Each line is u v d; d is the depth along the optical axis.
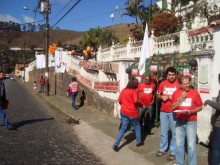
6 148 9.26
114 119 14.13
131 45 18.12
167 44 14.09
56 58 29.44
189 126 6.70
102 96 16.97
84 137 11.11
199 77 8.55
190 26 18.70
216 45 8.13
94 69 19.77
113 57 20.95
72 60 26.17
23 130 12.01
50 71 35.56
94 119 14.30
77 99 21.78
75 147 9.71
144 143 9.45
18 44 124.94
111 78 17.31
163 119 8.15
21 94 32.75
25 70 75.44
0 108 11.90
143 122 10.45
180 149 6.92
